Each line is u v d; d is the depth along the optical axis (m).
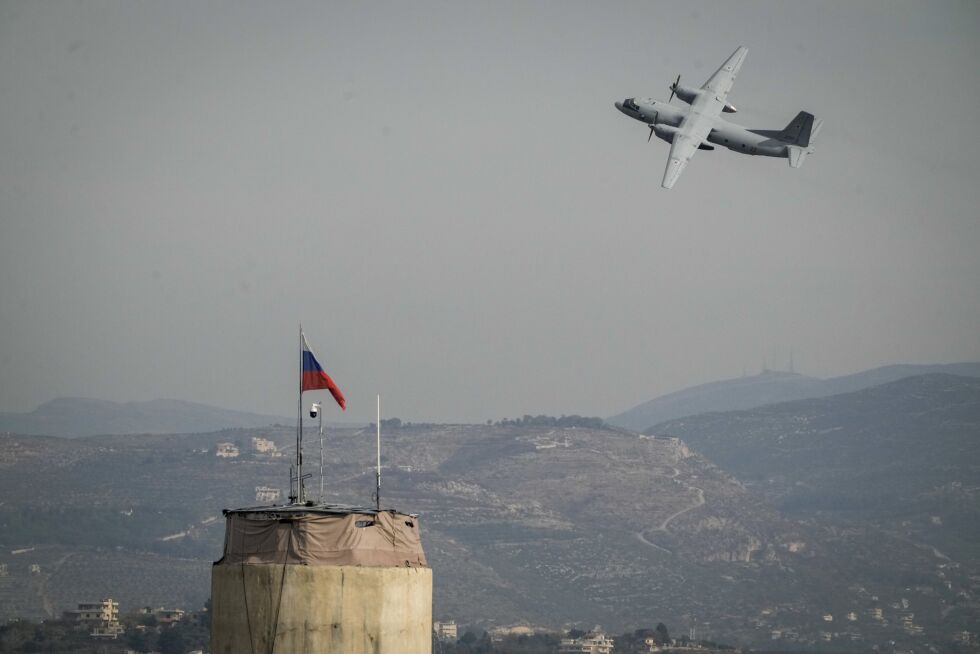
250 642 134.50
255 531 137.38
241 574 135.50
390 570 136.88
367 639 134.88
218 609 136.25
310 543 136.12
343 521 137.38
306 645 134.00
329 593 134.62
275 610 134.25
